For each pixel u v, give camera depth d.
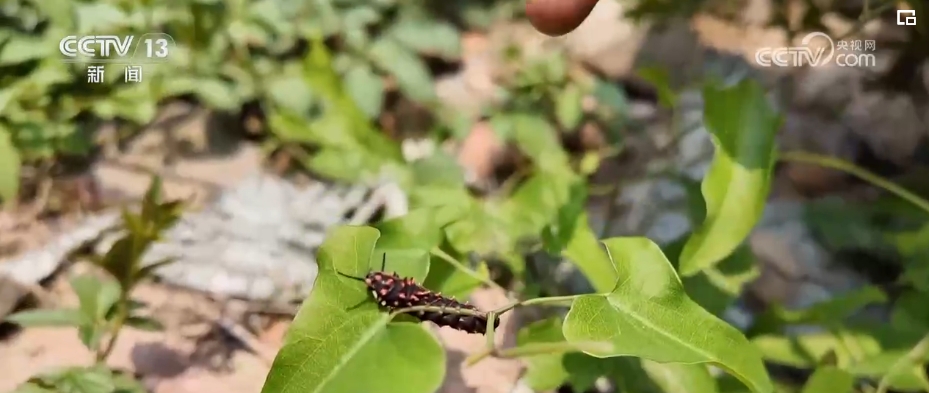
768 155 0.20
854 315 0.25
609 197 0.31
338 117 0.31
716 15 0.38
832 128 0.34
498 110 0.37
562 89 0.37
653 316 0.16
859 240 0.28
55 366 0.23
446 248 0.20
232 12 0.36
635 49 0.39
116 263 0.21
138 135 0.34
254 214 0.29
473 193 0.32
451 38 0.41
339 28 0.39
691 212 0.27
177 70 0.35
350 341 0.15
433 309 0.16
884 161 0.33
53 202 0.30
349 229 0.17
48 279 0.26
